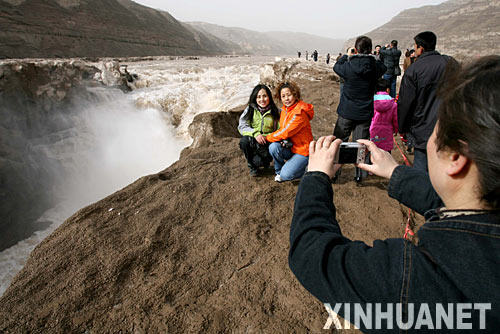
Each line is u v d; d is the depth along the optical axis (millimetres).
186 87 13703
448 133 532
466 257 476
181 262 2455
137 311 1984
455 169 543
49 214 9922
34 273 2297
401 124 2924
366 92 3266
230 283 2238
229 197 3459
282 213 3189
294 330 1846
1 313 1960
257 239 2752
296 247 703
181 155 6039
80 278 2236
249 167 3898
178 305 2037
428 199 874
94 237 2691
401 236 2824
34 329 1854
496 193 483
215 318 1935
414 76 2613
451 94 528
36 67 10055
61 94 10719
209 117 6090
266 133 3637
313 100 8641
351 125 3521
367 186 3777
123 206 3221
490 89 461
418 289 498
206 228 2906
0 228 8492
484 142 454
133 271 2332
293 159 3402
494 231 478
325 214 730
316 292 628
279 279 2268
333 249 641
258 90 3455
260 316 1947
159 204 3266
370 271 556
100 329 1862
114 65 12805
